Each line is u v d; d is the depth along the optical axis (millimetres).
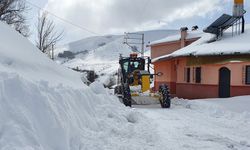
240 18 21719
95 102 7594
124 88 14969
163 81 26984
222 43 20578
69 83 6688
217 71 19641
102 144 5098
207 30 21828
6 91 3633
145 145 5965
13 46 5965
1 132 3268
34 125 3695
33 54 6484
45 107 3945
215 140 7332
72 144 4387
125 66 16656
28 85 3922
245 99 16078
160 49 33969
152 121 9570
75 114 5289
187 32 31344
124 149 5262
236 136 8109
